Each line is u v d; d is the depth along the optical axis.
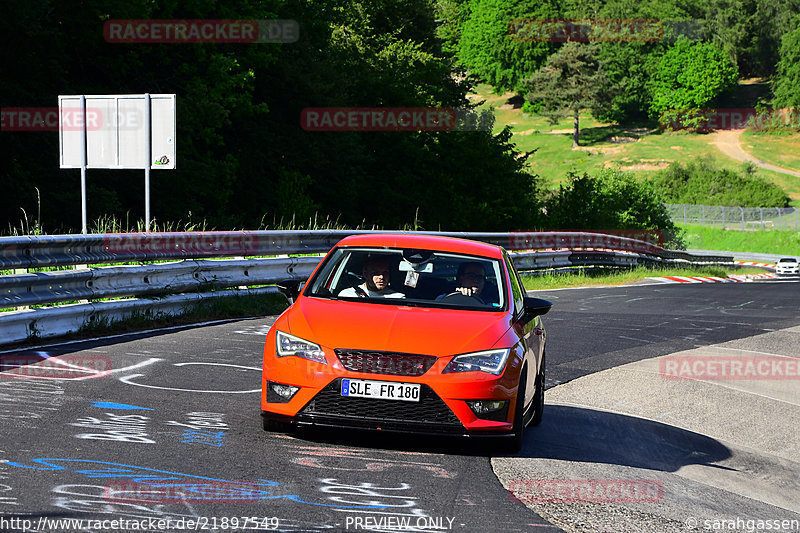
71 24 47.97
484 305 11.75
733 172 188.12
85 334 17.77
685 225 156.12
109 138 25.28
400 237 13.04
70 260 17.89
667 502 9.55
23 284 16.45
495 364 10.45
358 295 11.81
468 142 76.06
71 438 9.98
